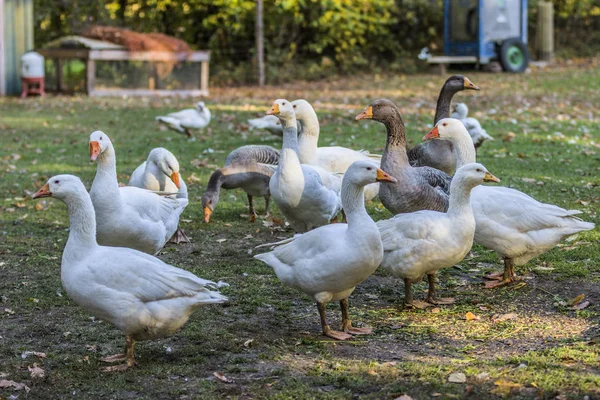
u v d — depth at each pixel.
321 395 4.68
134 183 8.12
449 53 27.80
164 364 5.25
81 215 5.20
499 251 6.64
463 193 6.05
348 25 26.95
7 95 22.86
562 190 10.23
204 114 15.07
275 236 8.66
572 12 32.09
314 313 6.29
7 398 4.77
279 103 7.48
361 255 5.40
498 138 14.50
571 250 7.65
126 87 22.64
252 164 9.00
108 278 5.04
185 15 27.33
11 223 9.30
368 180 5.41
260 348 5.50
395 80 25.45
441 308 6.32
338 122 16.70
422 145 8.83
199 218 9.41
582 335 5.58
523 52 26.80
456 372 4.93
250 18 26.80
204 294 5.13
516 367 5.01
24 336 5.85
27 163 12.88
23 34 22.94
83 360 5.34
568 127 15.65
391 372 4.97
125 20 27.31
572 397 4.50
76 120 17.59
